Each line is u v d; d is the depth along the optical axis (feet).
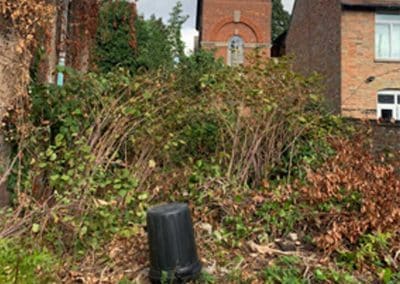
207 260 12.19
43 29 18.29
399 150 20.86
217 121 18.08
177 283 10.54
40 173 14.92
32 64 18.31
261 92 16.96
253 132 17.49
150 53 55.52
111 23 50.62
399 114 50.72
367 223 12.78
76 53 30.04
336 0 52.60
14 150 15.88
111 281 11.14
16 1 16.08
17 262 10.84
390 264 11.82
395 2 51.37
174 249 10.59
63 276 11.41
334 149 17.90
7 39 16.03
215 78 17.95
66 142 15.44
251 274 11.39
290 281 10.78
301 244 13.46
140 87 16.66
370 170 14.76
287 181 16.51
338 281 10.98
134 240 13.09
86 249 12.75
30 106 16.08
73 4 30.04
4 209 14.39
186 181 15.99
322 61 56.65
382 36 52.47
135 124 16.15
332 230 12.64
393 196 13.38
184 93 18.47
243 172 17.08
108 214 13.46
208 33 71.15
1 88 15.79
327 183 14.14
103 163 15.37
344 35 51.29
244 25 71.77
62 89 16.24
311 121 18.24
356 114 49.21
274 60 17.78
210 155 17.85
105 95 16.29
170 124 17.20
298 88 18.06
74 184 13.99
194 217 14.48
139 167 16.06
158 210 10.92
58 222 13.25
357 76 50.78
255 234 13.97
